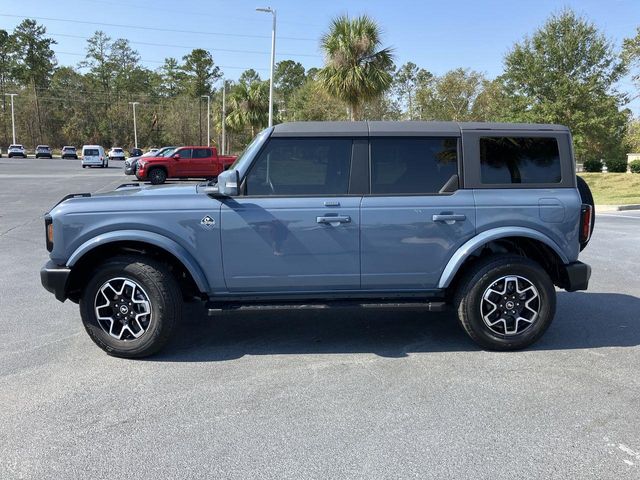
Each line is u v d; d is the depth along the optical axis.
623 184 26.42
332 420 3.59
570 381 4.21
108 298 4.67
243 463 3.09
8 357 4.71
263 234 4.60
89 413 3.69
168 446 3.28
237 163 4.88
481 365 4.54
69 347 4.96
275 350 4.92
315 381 4.22
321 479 2.94
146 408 3.77
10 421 3.58
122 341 4.66
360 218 4.63
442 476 2.97
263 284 4.70
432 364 4.57
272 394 3.99
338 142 4.70
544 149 4.86
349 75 21.95
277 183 4.67
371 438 3.36
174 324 4.63
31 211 14.89
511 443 3.31
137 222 4.55
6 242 10.32
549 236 4.79
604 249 9.91
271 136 4.66
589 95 27.11
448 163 4.77
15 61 100.38
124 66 108.38
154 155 28.84
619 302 6.46
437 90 38.16
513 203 4.74
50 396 3.95
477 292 4.74
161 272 4.59
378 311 6.14
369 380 4.24
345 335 5.33
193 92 102.69
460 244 4.73
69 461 3.12
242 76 84.69
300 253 4.64
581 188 5.14
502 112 30.94
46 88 101.62
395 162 4.73
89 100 102.00
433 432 3.44
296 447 3.26
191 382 4.21
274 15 27.23
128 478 2.95
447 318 5.89
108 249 4.77
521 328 4.86
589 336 5.27
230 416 3.65
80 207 4.57
